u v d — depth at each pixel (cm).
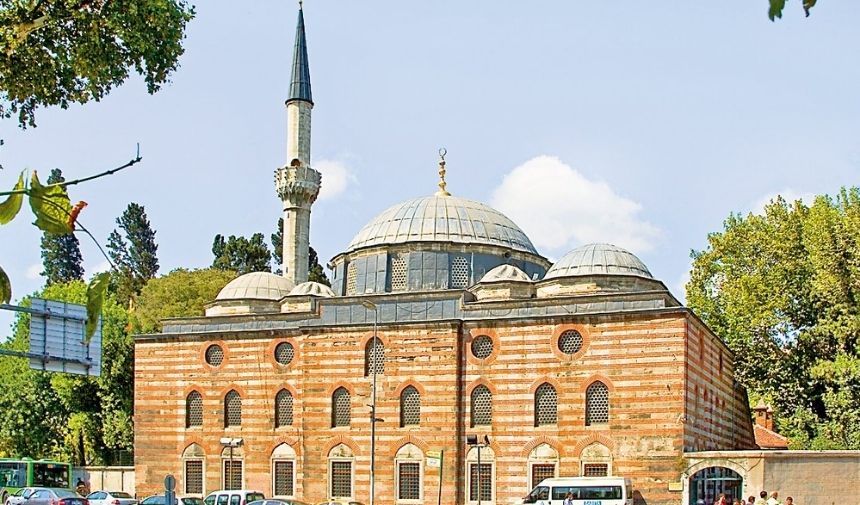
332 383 6438
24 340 8788
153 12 2512
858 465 5444
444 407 6125
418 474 6141
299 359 6606
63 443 8925
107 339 8625
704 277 8462
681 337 5656
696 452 5553
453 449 6066
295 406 6575
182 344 6906
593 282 6312
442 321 6200
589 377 5844
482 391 6112
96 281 797
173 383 6888
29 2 2239
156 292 10919
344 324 6475
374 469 6194
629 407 5719
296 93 8056
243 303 7212
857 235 7319
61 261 13800
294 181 7888
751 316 7888
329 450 6372
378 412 6278
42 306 2408
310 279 12106
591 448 5778
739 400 7500
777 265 7938
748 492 5381
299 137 8000
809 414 7494
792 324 7956
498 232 7381
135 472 6881
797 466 5406
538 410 5969
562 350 5950
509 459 5962
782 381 7881
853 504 5419
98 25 2428
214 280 11006
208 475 6700
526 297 6469
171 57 2639
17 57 2380
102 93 2589
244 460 6631
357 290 7231
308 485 6388
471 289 6688
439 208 7375
